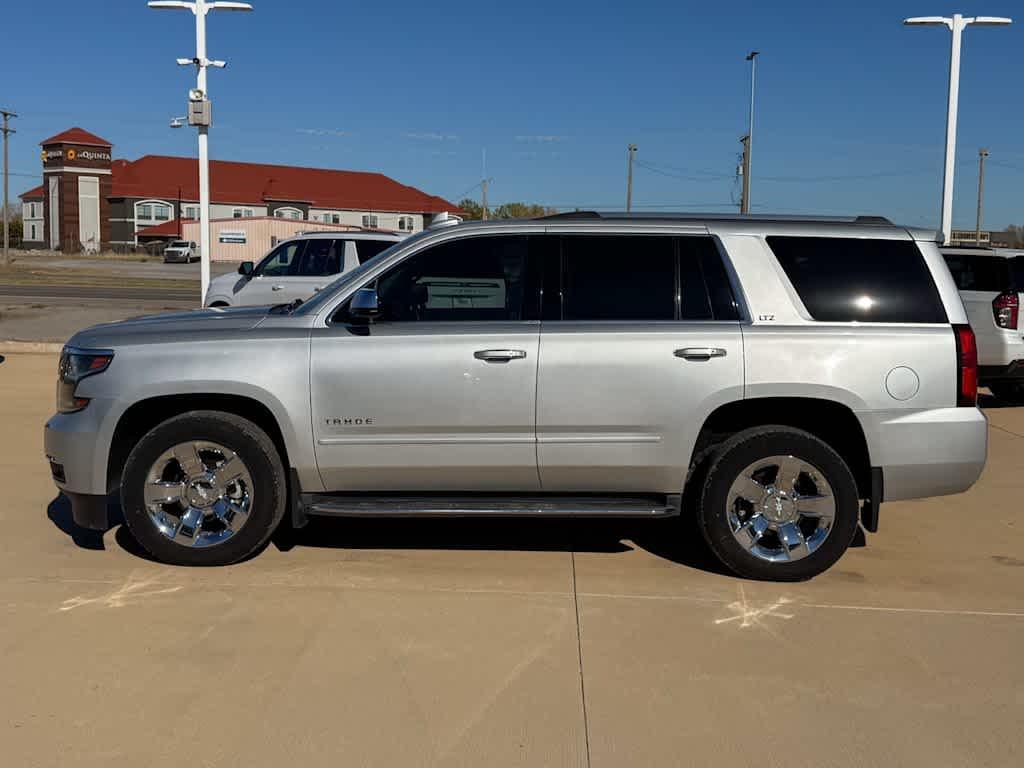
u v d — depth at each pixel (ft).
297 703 12.48
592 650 14.28
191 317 18.74
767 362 16.94
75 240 297.33
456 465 17.30
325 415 17.19
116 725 11.85
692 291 17.42
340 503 17.49
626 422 17.06
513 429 17.15
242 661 13.73
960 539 20.34
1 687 12.83
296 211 311.68
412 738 11.64
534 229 17.71
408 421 17.15
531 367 16.99
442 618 15.46
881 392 16.98
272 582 17.03
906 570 18.25
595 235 17.69
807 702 12.71
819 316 17.29
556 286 17.49
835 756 11.38
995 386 41.14
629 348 17.01
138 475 17.31
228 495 17.63
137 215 299.58
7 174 203.51
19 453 27.09
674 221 17.76
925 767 11.18
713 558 18.79
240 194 309.83
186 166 314.55
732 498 17.15
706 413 17.02
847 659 14.08
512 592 16.71
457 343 17.10
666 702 12.66
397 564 18.19
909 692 13.05
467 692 12.86
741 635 14.92
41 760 11.03
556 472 17.34
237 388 17.10
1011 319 35.86
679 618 15.60
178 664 13.60
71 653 13.92
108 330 18.07
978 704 12.73
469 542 19.70
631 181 208.33
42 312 74.90
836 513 17.02
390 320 17.48
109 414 17.21
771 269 17.40
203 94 61.36
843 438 18.13
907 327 17.25
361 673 13.39
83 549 18.76
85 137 296.10
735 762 11.21
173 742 11.47
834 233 17.62
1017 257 36.52
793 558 17.16
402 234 50.60
